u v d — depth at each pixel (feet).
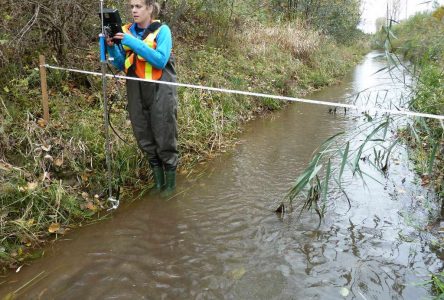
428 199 11.16
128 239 9.48
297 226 9.93
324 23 52.54
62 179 11.11
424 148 14.15
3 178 9.99
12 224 9.29
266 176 13.19
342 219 10.21
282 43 34.86
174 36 24.30
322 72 35.06
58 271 8.32
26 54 14.08
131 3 10.25
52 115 12.60
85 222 10.28
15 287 7.84
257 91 23.43
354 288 7.64
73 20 14.51
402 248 8.89
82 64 15.51
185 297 7.51
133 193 11.86
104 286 7.84
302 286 7.74
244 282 7.90
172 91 10.68
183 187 12.31
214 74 21.59
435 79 16.87
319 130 18.71
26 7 13.08
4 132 11.01
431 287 7.59
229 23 30.17
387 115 10.85
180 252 8.93
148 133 11.17
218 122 17.58
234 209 10.87
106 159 11.35
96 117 13.50
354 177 12.80
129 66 10.51
